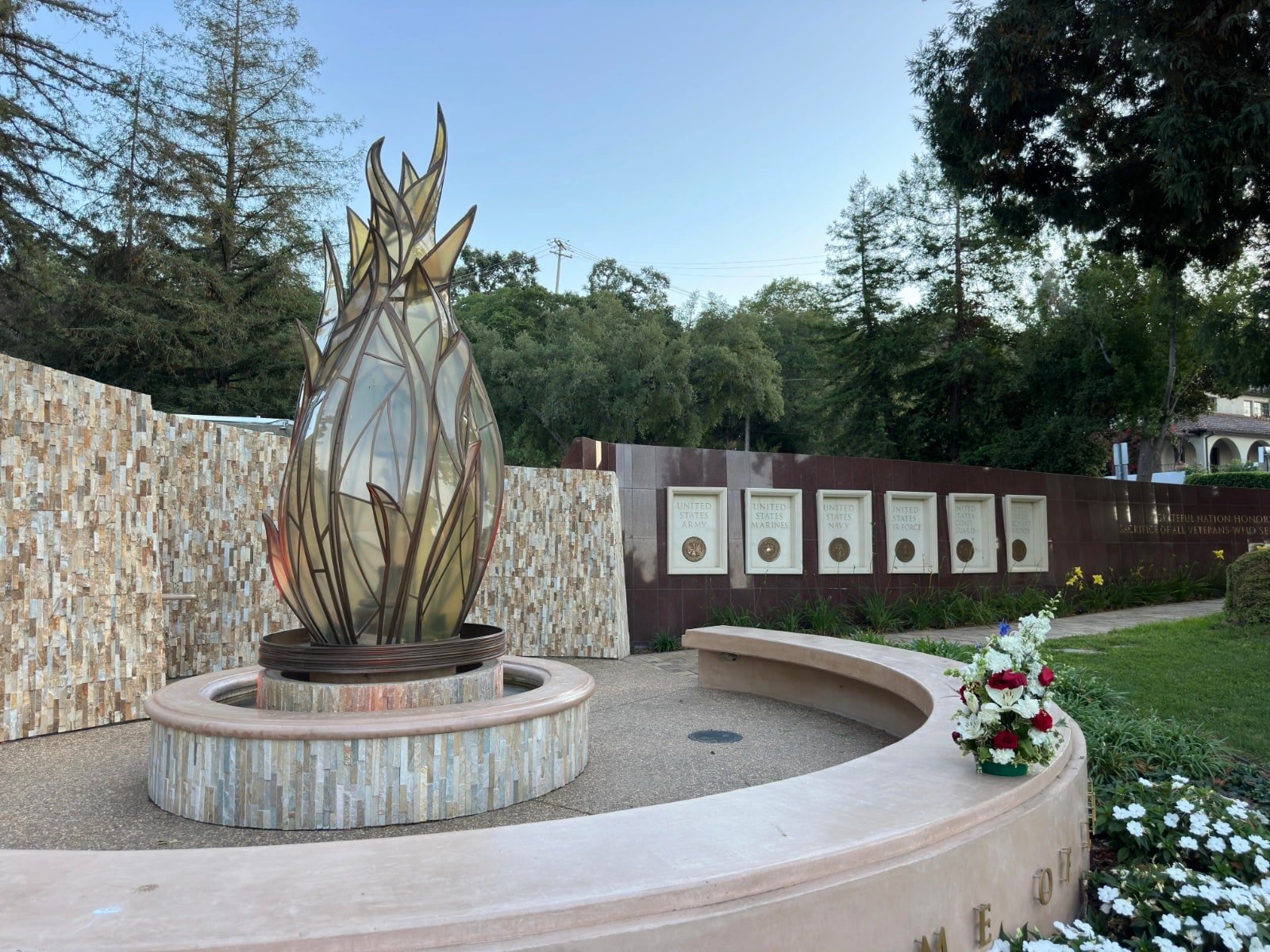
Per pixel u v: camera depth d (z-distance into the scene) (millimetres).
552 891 2236
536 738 4758
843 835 2729
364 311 5121
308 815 4164
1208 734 6234
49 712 6309
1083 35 11352
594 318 34219
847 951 2500
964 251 27797
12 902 2150
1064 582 15102
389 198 5262
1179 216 11938
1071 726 4691
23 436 6176
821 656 7164
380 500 4711
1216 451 41500
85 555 6605
